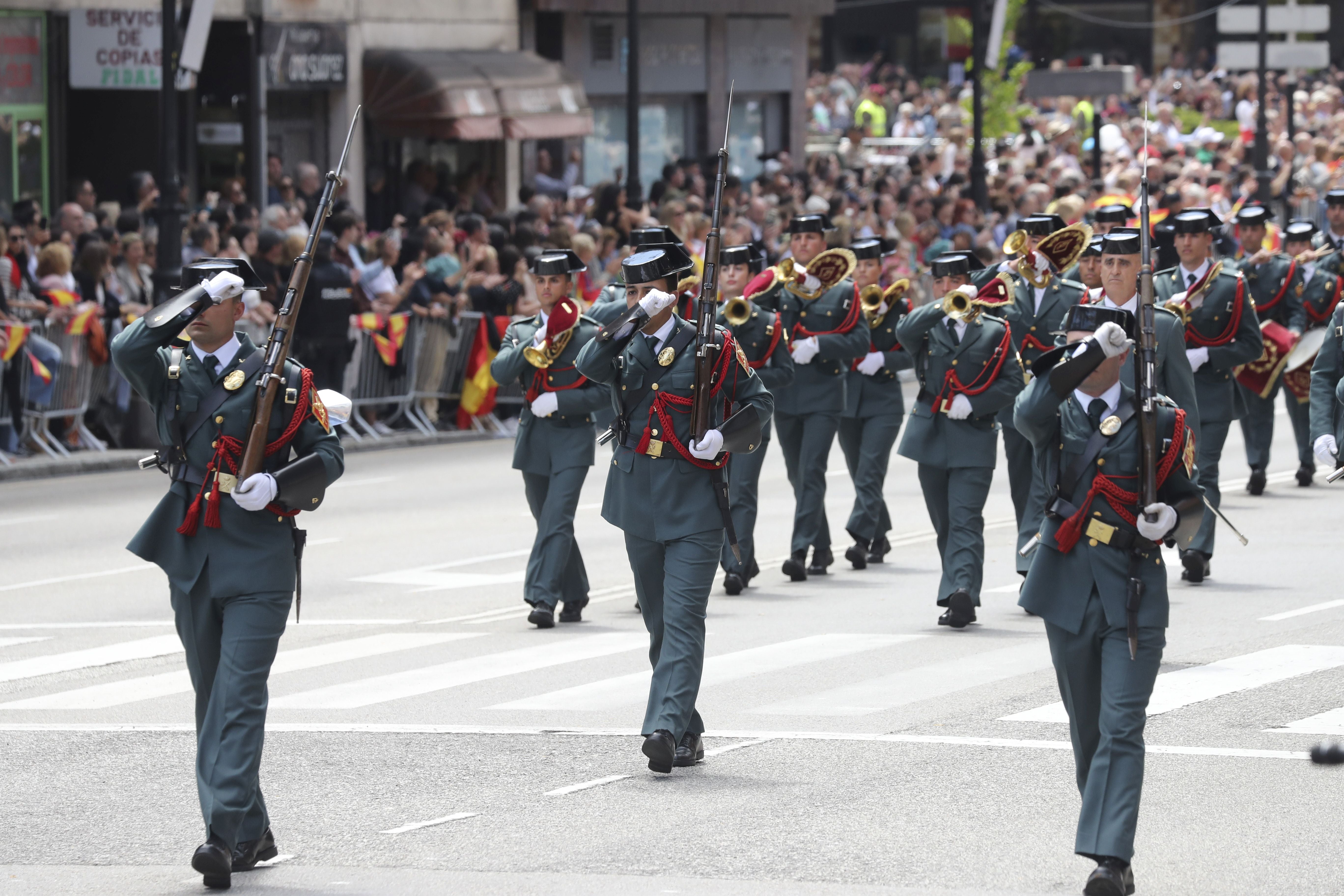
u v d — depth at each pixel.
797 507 30.25
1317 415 25.23
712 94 83.44
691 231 53.53
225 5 61.06
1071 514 15.54
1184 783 18.23
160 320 15.64
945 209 65.75
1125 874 14.84
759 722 20.84
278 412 16.06
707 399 19.16
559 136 70.50
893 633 25.62
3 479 41.16
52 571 31.05
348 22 66.44
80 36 56.38
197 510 15.86
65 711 21.81
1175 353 20.23
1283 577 29.14
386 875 15.80
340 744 20.09
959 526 26.16
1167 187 76.00
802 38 88.00
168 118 43.94
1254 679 22.31
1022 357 28.98
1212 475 29.30
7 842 16.89
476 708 21.67
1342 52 142.75
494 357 47.72
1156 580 15.49
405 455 46.03
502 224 53.88
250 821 16.03
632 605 28.28
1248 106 108.12
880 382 30.77
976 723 20.62
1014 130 98.00
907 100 114.25
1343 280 38.41
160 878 15.82
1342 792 17.89
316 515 36.84
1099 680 15.78
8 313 40.91
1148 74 142.50
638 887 15.40
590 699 22.08
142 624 26.94
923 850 16.30
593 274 51.69
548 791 18.27
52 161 58.06
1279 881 15.42
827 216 59.94
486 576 30.52
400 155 69.44
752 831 16.89
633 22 61.62
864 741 19.91
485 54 70.56
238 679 15.70
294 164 66.12
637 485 19.45
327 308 44.44
